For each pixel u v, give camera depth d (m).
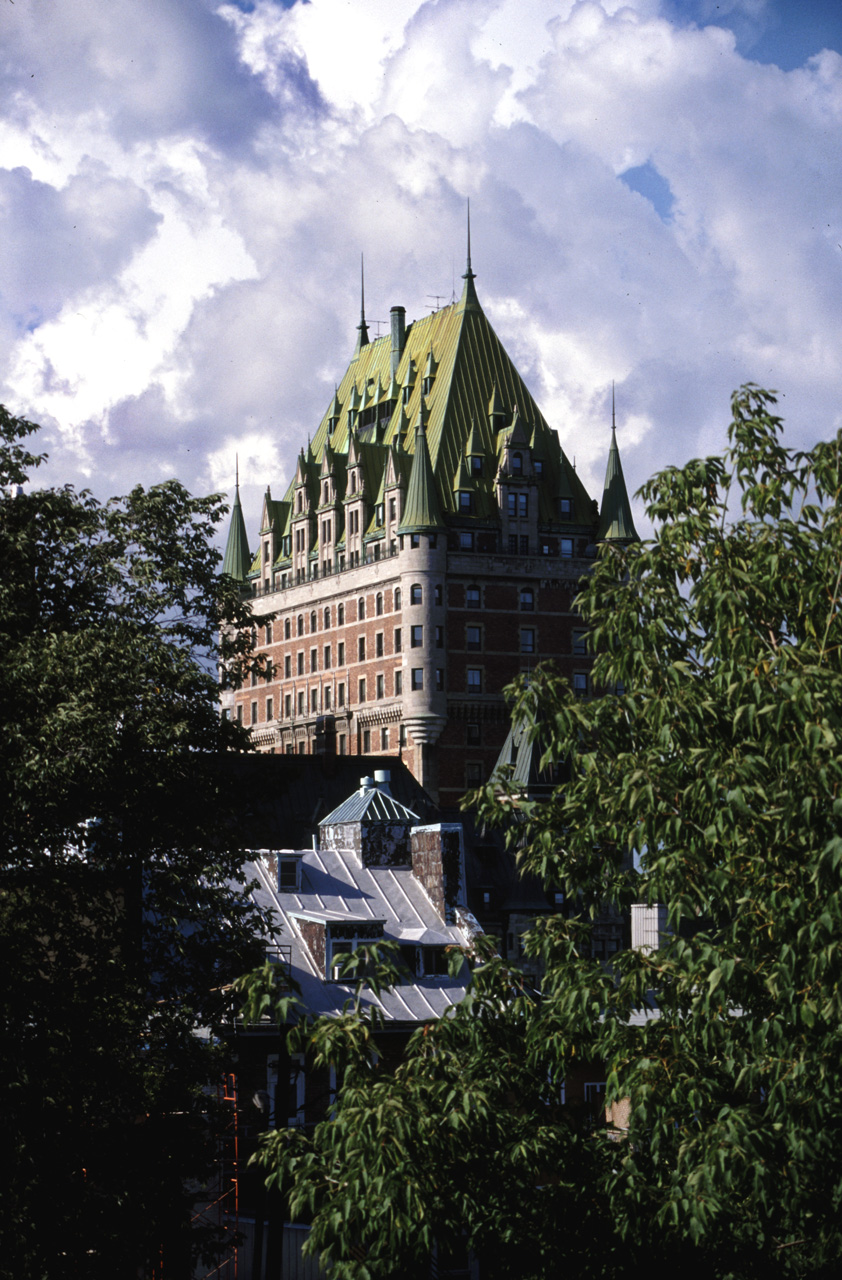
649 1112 31.56
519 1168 32.22
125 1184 48.12
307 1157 31.52
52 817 51.75
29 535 55.31
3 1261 45.22
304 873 73.69
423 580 195.75
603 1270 32.69
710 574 33.78
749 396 36.28
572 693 35.66
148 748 53.41
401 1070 33.22
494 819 35.62
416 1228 30.67
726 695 32.22
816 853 29.12
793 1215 31.91
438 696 194.38
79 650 51.75
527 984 35.62
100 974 51.38
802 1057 29.80
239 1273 55.84
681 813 31.86
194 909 55.25
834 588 33.81
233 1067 55.31
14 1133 47.81
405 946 68.81
